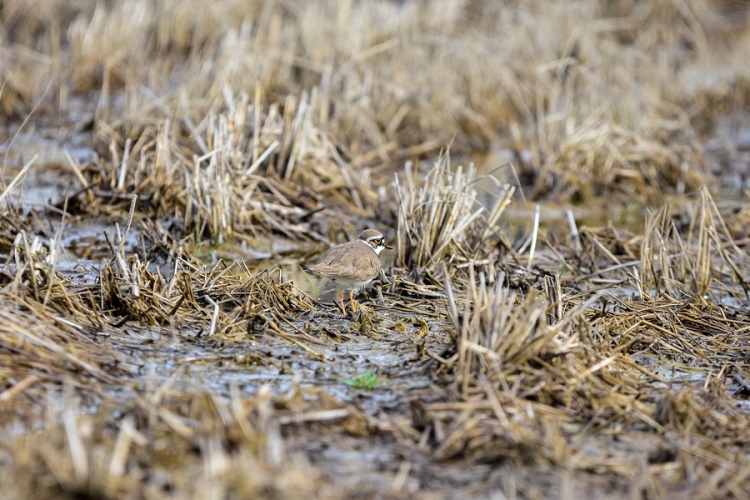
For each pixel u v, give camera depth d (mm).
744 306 13156
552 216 18109
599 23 28625
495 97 24172
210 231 15281
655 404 9344
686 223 17047
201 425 7934
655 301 12211
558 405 9102
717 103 27234
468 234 14422
